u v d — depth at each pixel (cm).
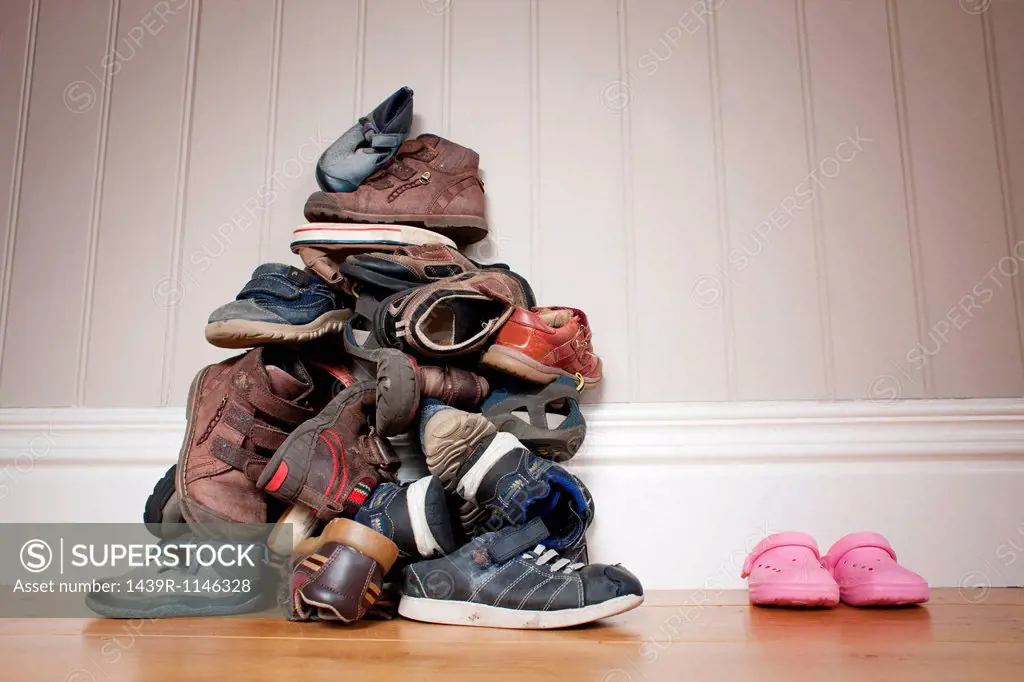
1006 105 181
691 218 176
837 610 125
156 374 174
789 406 166
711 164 178
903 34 183
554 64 181
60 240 180
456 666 83
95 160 183
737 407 166
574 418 140
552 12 183
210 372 130
